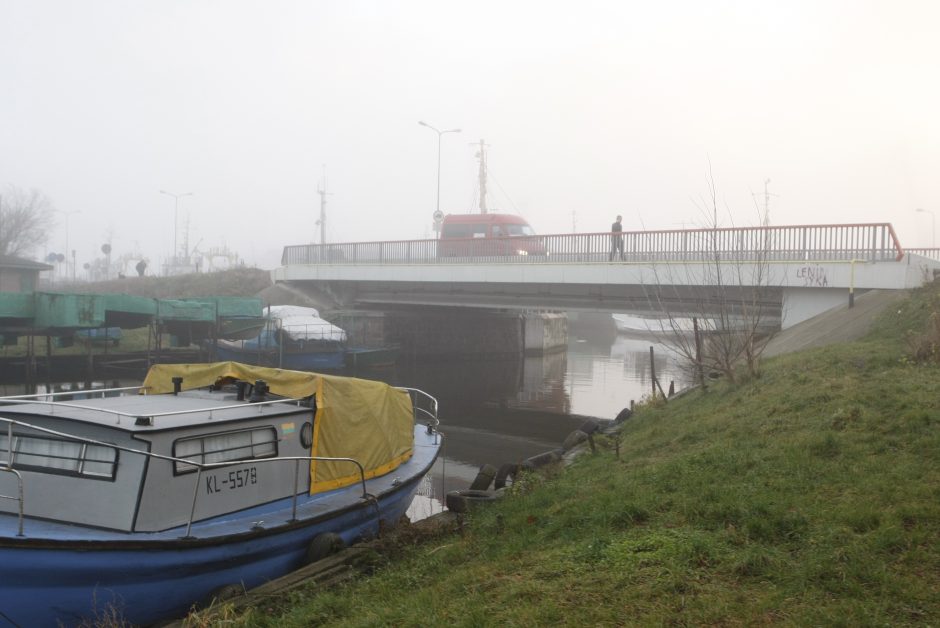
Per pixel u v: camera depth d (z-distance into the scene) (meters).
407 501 11.27
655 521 6.96
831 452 8.28
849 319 18.61
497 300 34.78
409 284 38.47
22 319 28.09
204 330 35.97
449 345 44.78
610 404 30.11
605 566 5.94
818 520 6.20
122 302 30.97
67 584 7.10
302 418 9.70
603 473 10.29
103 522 7.68
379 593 6.85
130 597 7.48
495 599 5.66
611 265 26.34
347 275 38.59
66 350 34.47
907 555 5.27
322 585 7.59
